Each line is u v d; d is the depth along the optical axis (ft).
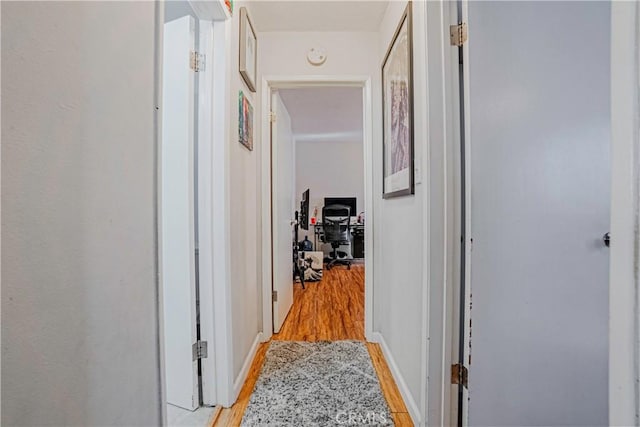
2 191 1.55
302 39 8.27
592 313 4.29
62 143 1.92
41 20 1.77
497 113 4.25
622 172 1.48
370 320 8.21
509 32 4.19
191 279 5.32
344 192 22.94
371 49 8.29
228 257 5.41
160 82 3.04
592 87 4.21
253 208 7.54
